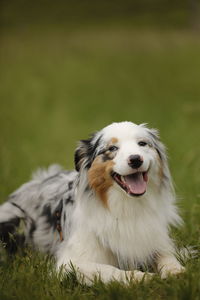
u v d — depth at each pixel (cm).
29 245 701
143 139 606
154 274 558
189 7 4994
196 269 575
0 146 1499
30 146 1595
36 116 2167
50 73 3072
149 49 3484
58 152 1493
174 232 729
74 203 649
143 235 607
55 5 5947
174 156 1196
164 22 4681
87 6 5797
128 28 4541
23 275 583
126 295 511
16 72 3091
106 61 3284
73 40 4041
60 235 664
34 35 4534
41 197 735
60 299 524
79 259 602
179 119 1781
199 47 3444
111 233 605
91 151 623
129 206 598
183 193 921
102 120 2003
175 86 2561
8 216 711
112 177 592
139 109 2123
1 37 4478
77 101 2447
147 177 589
